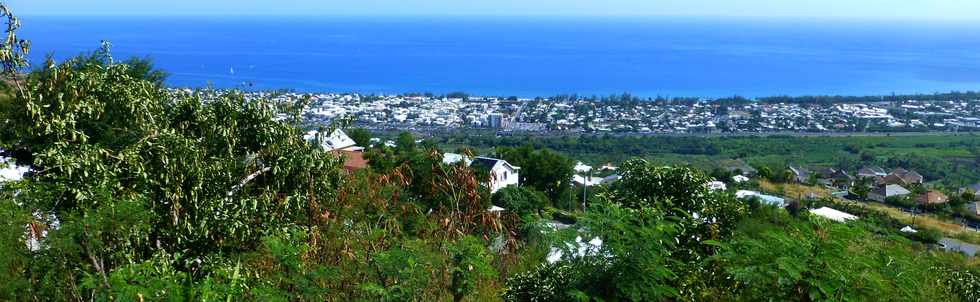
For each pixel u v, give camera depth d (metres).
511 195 17.98
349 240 5.16
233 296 3.55
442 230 5.42
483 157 24.14
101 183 5.22
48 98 5.91
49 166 5.51
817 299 3.36
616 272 3.96
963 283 6.66
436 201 6.27
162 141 5.89
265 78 99.81
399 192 6.13
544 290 4.82
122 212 4.59
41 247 4.27
